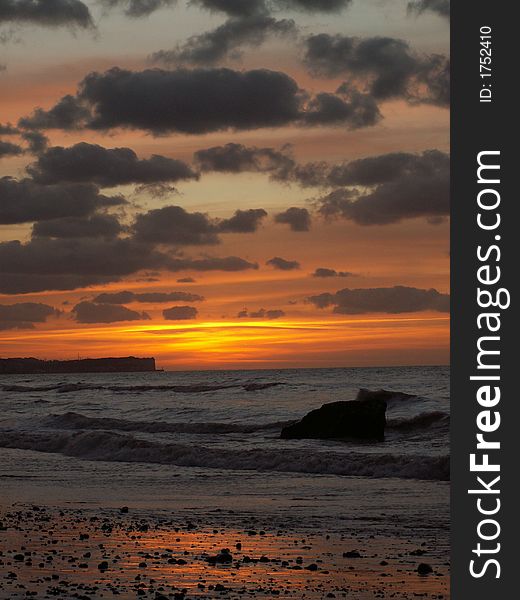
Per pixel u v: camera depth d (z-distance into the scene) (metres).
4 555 12.79
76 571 11.47
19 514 17.64
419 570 11.68
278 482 23.14
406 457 24.62
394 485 21.94
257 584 10.73
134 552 13.07
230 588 10.45
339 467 25.30
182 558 12.58
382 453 27.97
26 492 21.69
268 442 33.47
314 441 33.16
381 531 15.21
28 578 10.93
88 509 18.38
